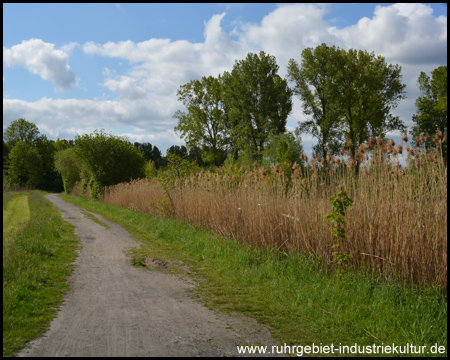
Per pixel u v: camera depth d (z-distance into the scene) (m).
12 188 64.69
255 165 13.40
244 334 4.71
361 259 7.05
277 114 46.09
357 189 7.76
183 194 16.03
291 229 8.80
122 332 4.68
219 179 14.23
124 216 19.95
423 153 6.93
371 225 6.96
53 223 14.66
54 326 4.84
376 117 39.16
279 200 9.84
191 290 6.80
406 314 5.05
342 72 38.03
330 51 38.00
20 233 11.48
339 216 7.33
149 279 7.61
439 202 6.37
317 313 5.40
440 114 39.41
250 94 44.34
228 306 5.86
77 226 16.05
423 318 4.86
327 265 7.49
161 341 4.42
